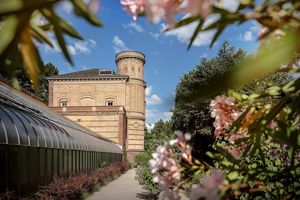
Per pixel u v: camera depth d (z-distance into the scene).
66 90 49.78
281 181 2.00
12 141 11.37
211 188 1.23
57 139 16.88
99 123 47.38
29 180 12.83
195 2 0.79
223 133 2.11
